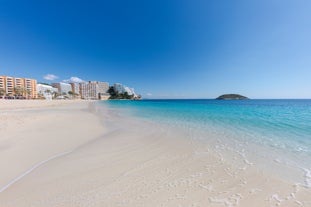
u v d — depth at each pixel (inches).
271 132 289.4
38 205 97.0
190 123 396.8
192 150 193.3
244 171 139.2
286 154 179.0
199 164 153.7
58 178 127.3
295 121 416.2
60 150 190.5
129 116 557.6
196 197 104.7
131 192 109.7
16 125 309.1
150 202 99.6
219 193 108.9
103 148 200.8
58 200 101.4
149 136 263.0
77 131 289.4
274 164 153.0
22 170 139.3
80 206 96.2
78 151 189.3
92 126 345.4
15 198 103.0
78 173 135.9
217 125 365.1
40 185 117.4
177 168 145.5
